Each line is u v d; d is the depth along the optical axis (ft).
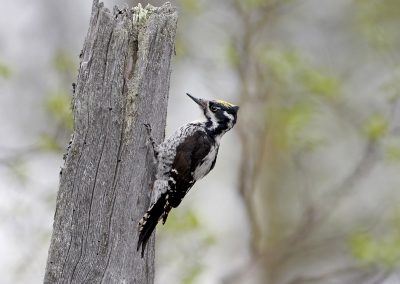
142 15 34.47
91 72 33.17
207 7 58.95
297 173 68.74
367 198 69.82
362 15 60.29
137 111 33.78
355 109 64.03
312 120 57.21
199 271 52.95
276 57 56.29
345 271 57.21
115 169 33.45
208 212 67.51
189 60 58.54
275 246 62.28
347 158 68.39
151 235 35.22
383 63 65.21
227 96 60.80
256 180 64.44
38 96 58.49
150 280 35.14
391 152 54.75
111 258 33.42
